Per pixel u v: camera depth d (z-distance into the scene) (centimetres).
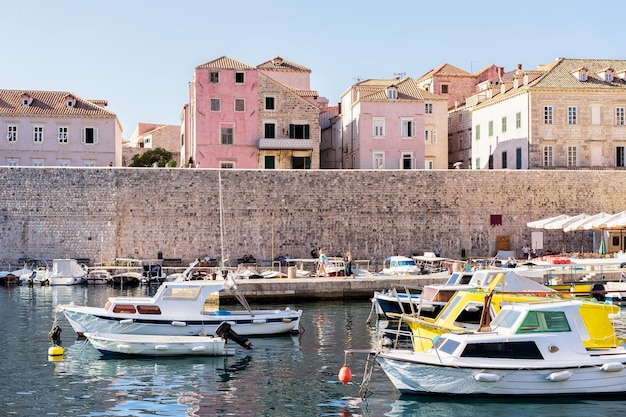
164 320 3372
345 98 8769
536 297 2930
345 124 8725
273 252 6450
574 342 2478
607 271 5184
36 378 2722
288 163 7900
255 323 3506
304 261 6162
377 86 8388
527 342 2448
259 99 7844
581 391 2417
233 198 6438
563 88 7388
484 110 8494
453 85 9762
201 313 3491
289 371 2833
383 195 6600
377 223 6588
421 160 7975
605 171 6819
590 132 7475
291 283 4906
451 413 2291
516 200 6731
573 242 6762
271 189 6481
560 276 5053
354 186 6569
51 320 3988
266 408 2348
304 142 7862
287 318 3562
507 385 2395
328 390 2555
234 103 7800
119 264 6259
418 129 7975
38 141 7612
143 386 2614
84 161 7688
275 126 7862
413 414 2278
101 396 2483
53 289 5544
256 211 6462
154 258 6353
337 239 6544
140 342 3075
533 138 7381
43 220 6297
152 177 6381
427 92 8700
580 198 6788
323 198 6531
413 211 6625
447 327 2830
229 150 7781
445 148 8550
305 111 7919
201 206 6412
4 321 3953
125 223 6347
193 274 5594
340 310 4494
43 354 3138
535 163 7381
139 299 3434
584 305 2580
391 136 7944
